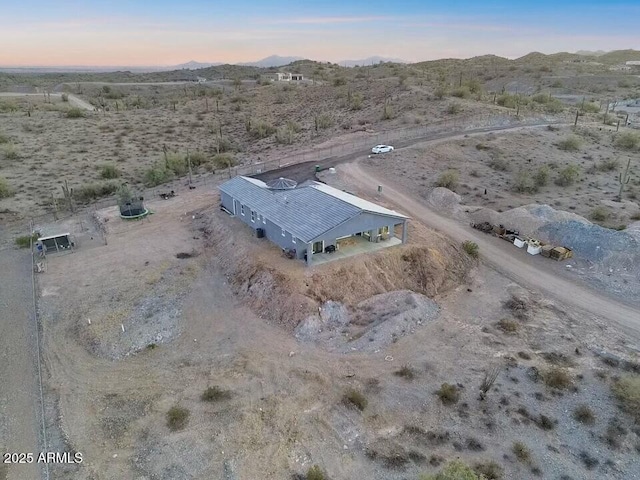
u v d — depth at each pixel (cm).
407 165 5662
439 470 1784
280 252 3375
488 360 2470
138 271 3419
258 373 2370
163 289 3184
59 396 2219
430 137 6819
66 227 4312
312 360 2470
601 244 3709
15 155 6600
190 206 4700
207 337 2700
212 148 7625
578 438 1978
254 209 3697
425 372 2372
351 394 2173
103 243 3934
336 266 3103
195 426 2017
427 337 2688
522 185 5128
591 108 9900
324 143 6900
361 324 2800
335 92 10950
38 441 1945
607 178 5588
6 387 2278
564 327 2839
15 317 2867
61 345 2611
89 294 3116
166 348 2605
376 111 8656
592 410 2131
